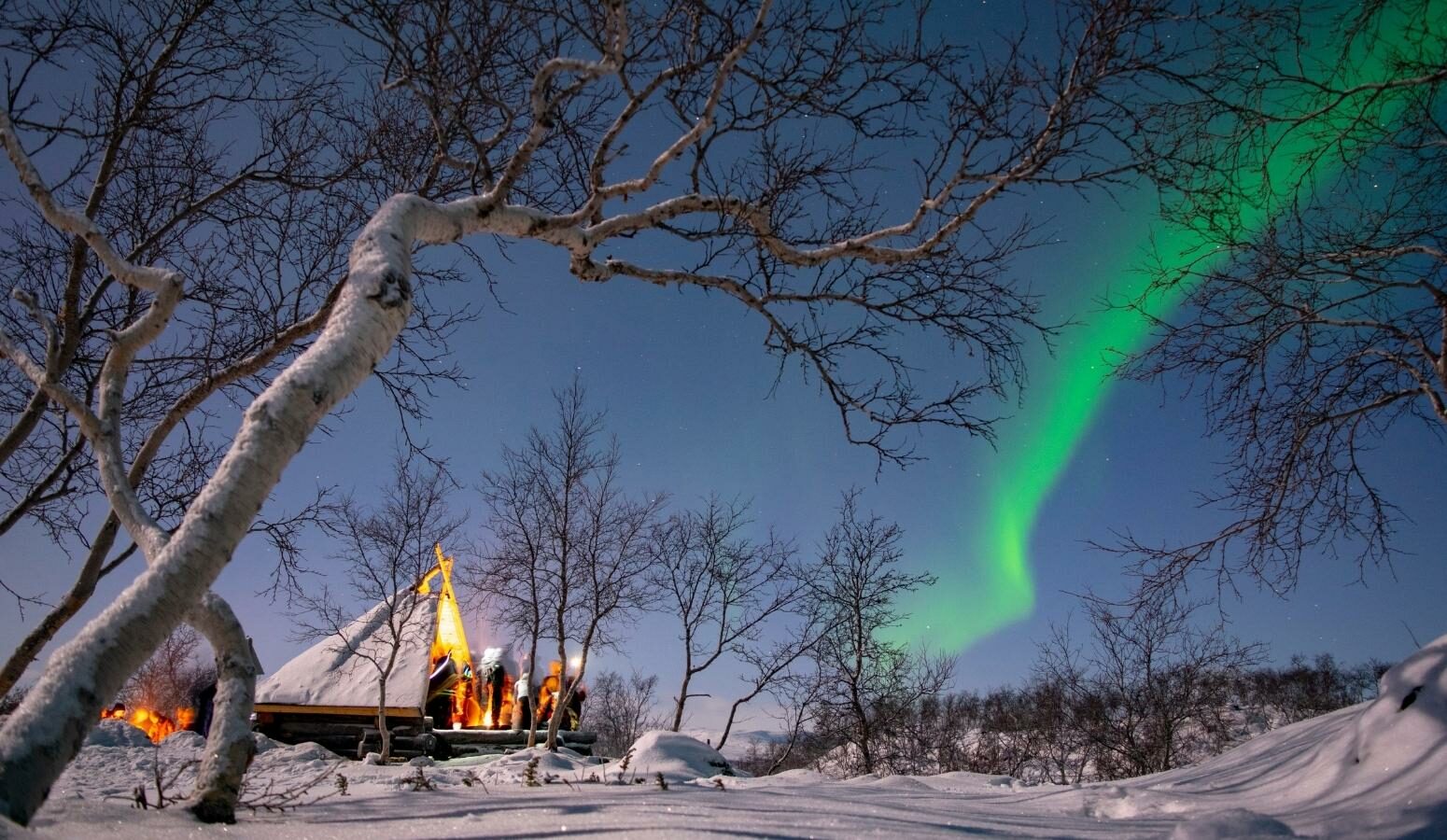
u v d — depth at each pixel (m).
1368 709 6.10
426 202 4.49
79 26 7.58
